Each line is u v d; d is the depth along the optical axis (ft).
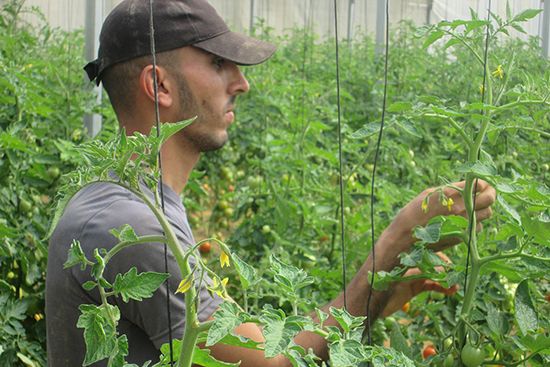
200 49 4.57
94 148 2.66
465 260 5.05
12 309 6.71
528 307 3.73
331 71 15.20
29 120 8.76
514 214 3.78
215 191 14.17
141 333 3.92
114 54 4.48
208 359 2.84
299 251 8.68
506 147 8.75
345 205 8.57
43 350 7.16
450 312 6.70
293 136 9.68
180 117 4.63
